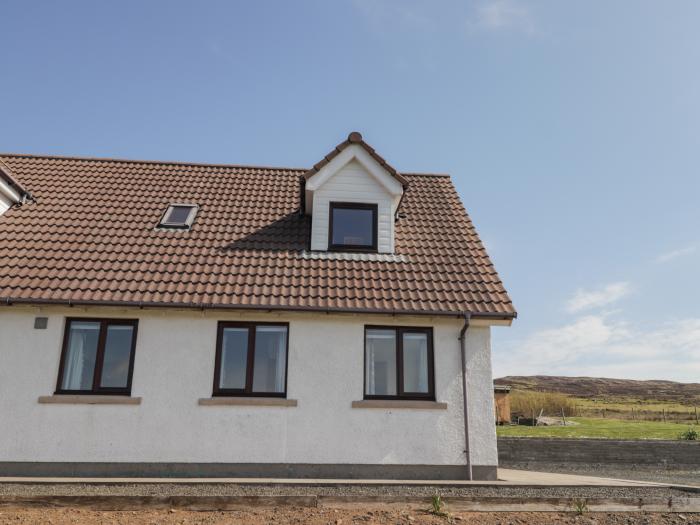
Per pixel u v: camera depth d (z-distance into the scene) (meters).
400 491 8.63
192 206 13.43
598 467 14.76
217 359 10.27
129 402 9.82
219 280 10.61
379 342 10.67
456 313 10.22
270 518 7.82
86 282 10.21
